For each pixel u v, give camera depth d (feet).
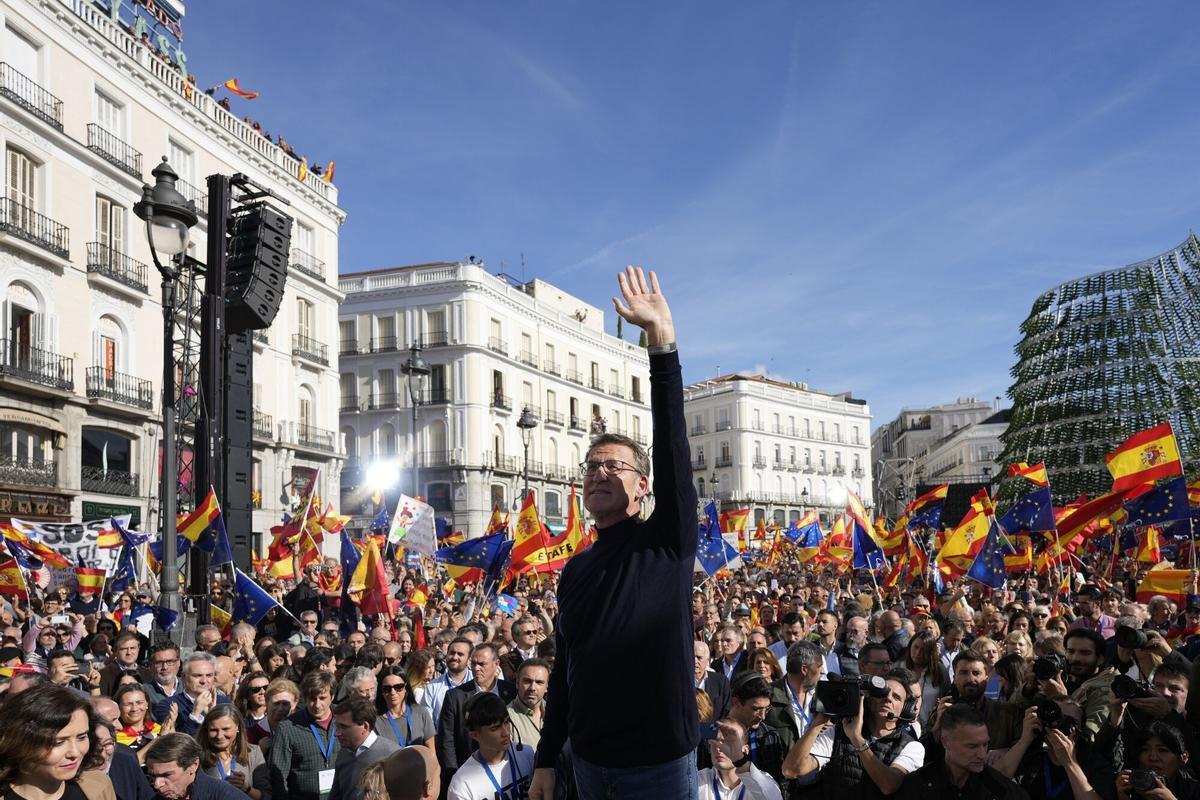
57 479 91.81
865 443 347.77
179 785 16.80
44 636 41.57
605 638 9.21
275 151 128.57
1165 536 67.67
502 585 52.26
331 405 139.23
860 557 59.31
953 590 44.47
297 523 71.82
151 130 106.32
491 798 18.25
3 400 85.81
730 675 32.83
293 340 130.82
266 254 41.78
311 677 22.49
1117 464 52.01
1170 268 125.08
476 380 185.16
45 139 91.09
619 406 236.84
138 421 102.17
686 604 9.45
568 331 219.00
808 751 17.74
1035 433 126.00
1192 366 119.75
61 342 92.58
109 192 99.86
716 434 310.65
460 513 181.27
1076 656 23.97
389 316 191.11
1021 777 18.04
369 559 43.39
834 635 34.12
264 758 22.85
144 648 36.29
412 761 14.34
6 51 87.20
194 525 38.37
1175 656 20.54
